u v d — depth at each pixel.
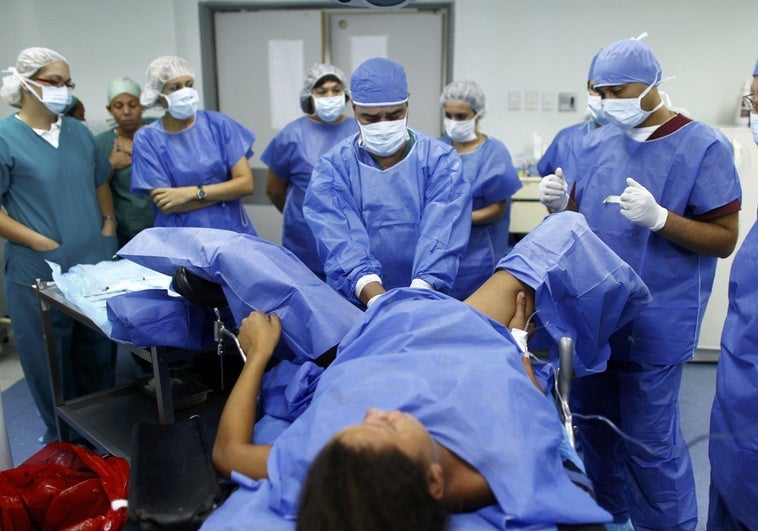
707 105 3.44
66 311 1.86
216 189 2.28
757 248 1.35
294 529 0.85
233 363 2.13
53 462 1.72
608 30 3.42
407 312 1.16
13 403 2.80
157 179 2.28
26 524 1.57
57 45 3.61
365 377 1.02
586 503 0.90
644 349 1.68
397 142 1.66
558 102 3.55
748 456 1.30
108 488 1.55
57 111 2.20
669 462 1.72
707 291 1.68
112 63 3.64
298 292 1.34
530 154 3.60
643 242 1.66
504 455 0.89
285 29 3.71
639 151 1.66
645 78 1.55
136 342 1.50
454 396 0.95
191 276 1.42
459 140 2.51
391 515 0.70
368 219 1.71
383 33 3.72
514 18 3.47
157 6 3.57
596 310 1.39
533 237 1.41
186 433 1.18
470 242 2.52
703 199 1.59
